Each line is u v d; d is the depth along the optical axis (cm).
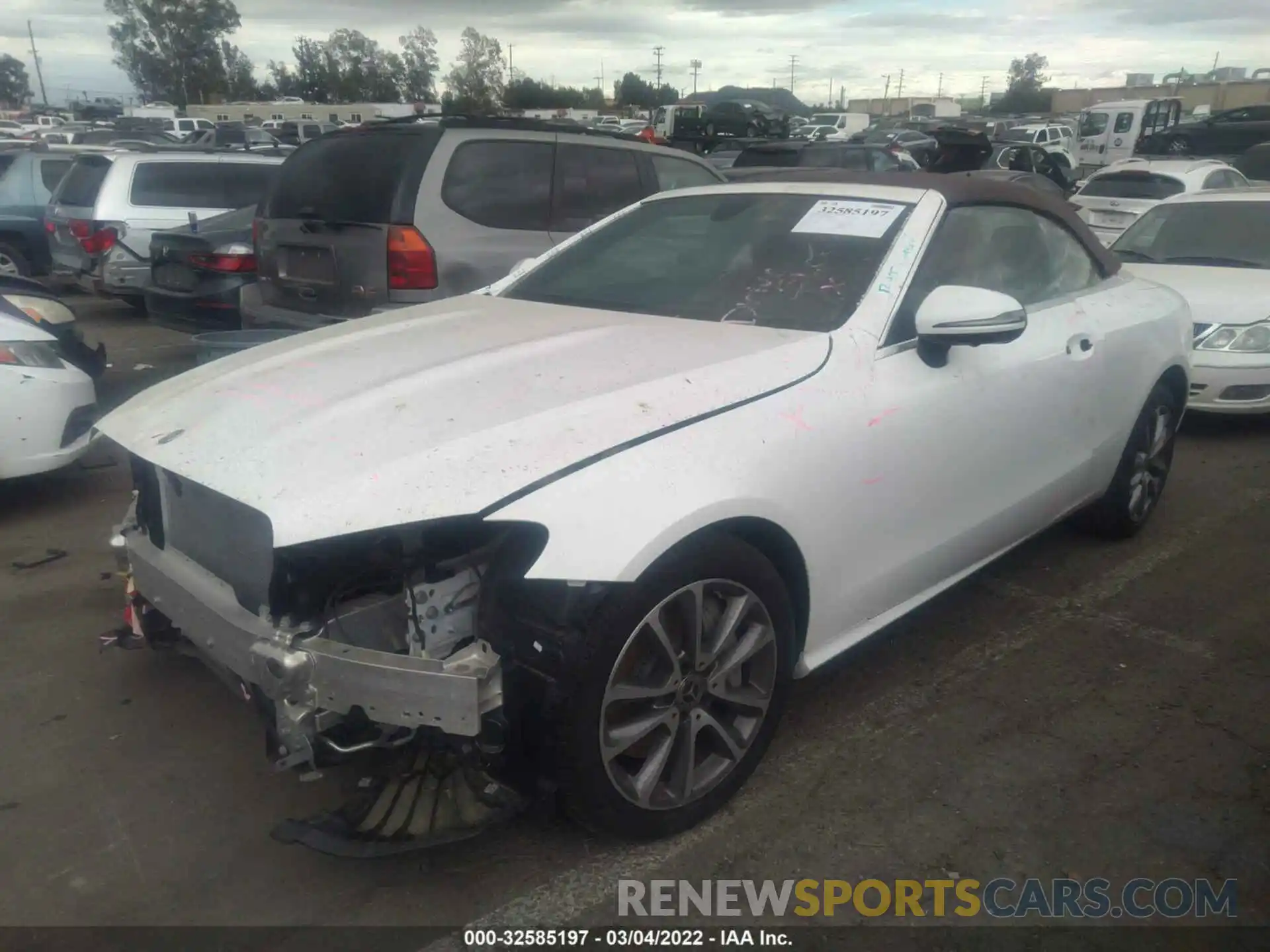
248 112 5784
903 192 369
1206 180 1338
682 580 259
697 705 277
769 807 298
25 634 401
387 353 312
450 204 595
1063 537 508
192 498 276
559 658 244
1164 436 498
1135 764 321
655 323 335
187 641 311
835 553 303
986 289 347
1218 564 476
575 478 243
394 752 265
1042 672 378
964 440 343
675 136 3294
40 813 294
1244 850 283
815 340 308
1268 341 652
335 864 274
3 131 3647
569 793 256
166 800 300
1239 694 364
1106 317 429
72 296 1289
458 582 251
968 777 314
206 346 495
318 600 248
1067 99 7750
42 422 504
